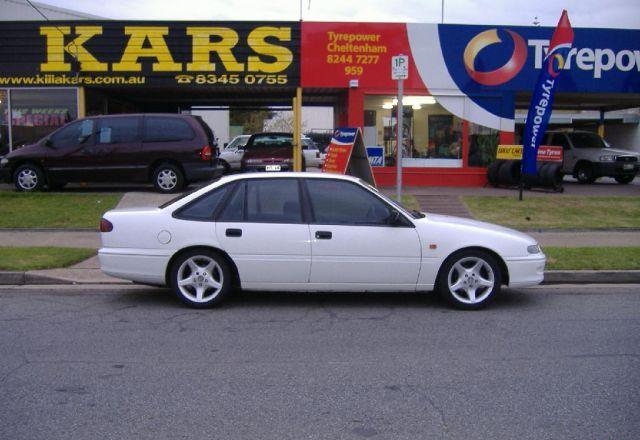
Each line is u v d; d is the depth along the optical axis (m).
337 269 7.31
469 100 17.66
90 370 5.33
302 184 7.51
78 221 12.60
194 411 4.50
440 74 17.50
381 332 6.53
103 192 15.42
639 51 17.73
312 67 17.23
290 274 7.33
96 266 9.47
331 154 13.49
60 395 4.78
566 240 11.70
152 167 14.99
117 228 7.43
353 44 17.20
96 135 14.96
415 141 17.84
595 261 9.56
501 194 16.05
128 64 17.02
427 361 5.61
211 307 7.44
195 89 17.77
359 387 4.96
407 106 17.69
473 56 17.47
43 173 14.95
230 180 7.54
